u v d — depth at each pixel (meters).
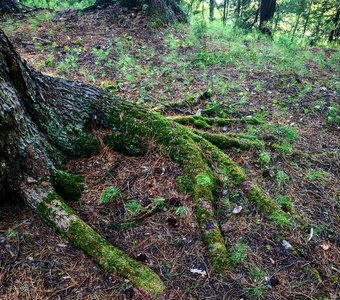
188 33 9.51
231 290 2.66
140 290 2.58
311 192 3.82
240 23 13.44
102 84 6.14
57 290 2.56
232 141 4.39
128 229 3.10
